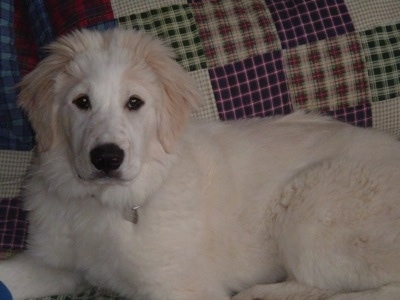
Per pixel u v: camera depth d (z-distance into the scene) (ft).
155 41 4.03
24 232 4.38
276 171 4.19
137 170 3.70
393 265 3.86
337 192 4.01
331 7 4.49
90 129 3.62
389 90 4.52
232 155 4.22
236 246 4.12
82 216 3.94
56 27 4.48
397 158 4.14
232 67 4.44
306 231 4.00
